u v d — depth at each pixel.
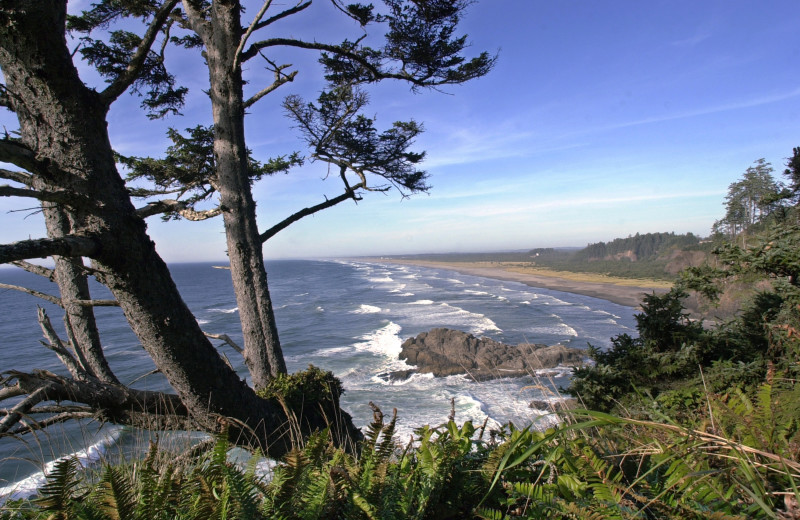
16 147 3.23
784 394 1.71
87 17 7.49
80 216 3.49
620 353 5.87
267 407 4.86
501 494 1.47
